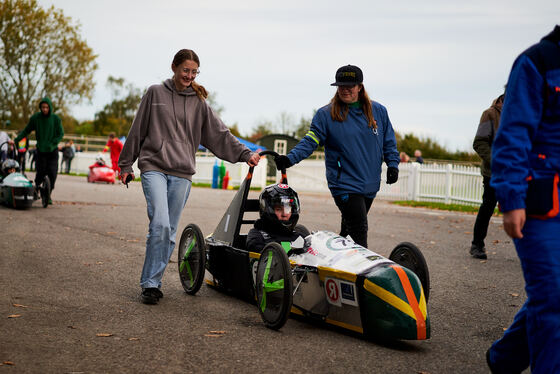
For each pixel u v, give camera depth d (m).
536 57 2.78
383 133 5.70
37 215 11.59
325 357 3.90
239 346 4.09
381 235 10.53
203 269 5.63
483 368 3.81
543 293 2.69
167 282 6.32
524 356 3.05
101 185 23.75
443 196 20.14
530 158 2.79
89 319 4.64
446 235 10.85
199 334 4.36
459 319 5.10
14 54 45.78
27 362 3.58
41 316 4.65
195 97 5.62
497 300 5.84
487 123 7.84
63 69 47.47
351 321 4.35
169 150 5.46
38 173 12.91
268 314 4.61
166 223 5.31
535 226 2.74
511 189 2.70
